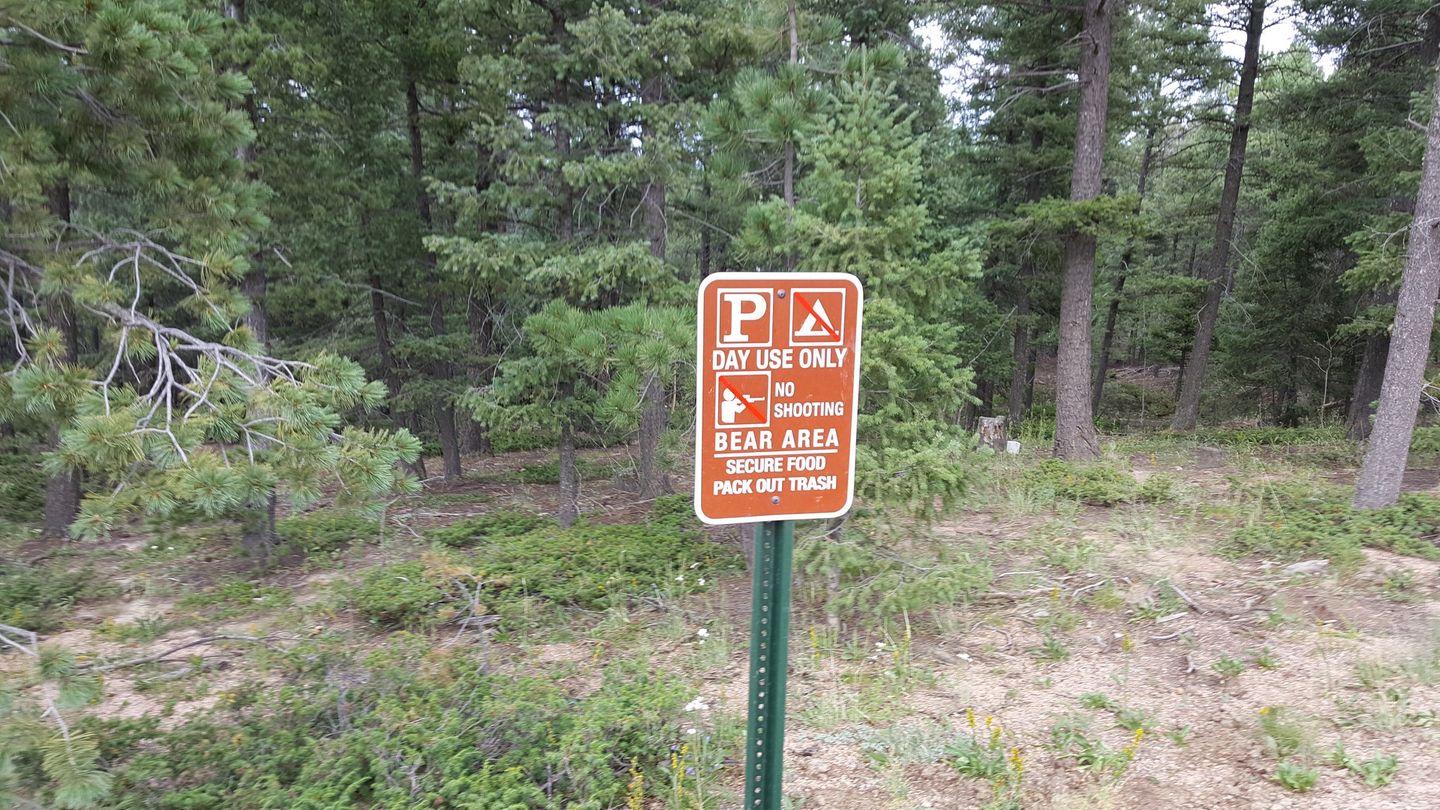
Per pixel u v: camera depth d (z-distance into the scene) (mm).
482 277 9234
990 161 16469
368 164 12594
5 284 4434
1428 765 4238
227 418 3758
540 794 3631
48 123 4730
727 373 2580
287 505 11531
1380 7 14414
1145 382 34062
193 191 4953
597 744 3979
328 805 3537
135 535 10359
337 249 12641
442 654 5297
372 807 3572
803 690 5281
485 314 13711
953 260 6129
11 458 13461
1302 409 21406
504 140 8977
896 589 5969
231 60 8930
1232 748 4492
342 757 3885
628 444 16406
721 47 9391
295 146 10641
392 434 4254
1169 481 10844
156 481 3389
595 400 9883
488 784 3641
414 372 13992
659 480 12484
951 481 5844
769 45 7246
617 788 3820
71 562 9156
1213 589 7012
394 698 4535
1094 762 4305
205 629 6961
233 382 3951
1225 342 21562
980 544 8375
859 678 5434
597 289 8633
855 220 6082
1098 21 11938
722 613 6805
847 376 2680
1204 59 17156
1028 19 14703
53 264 4277
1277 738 4508
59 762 3037
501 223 11961
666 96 10477
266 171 10227
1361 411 15844
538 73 9234
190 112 4934
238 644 6410
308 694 4766
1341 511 9031
